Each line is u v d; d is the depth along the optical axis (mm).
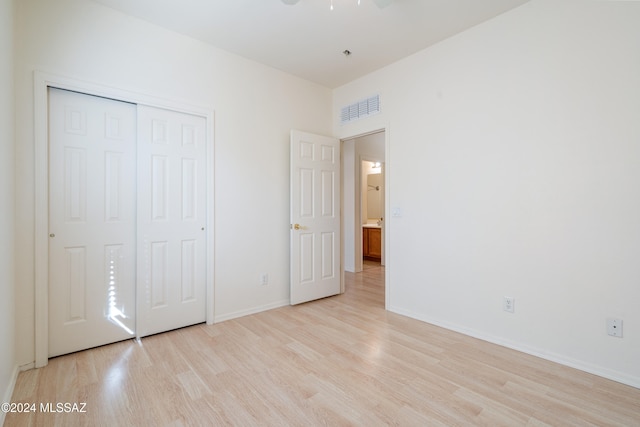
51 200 2133
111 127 2383
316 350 2303
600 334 1966
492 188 2453
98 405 1647
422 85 2922
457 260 2680
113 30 2324
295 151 3354
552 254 2158
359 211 5426
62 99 2176
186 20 2461
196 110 2742
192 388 1807
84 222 2271
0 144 1572
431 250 2867
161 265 2596
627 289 1872
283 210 3404
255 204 3156
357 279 4789
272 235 3301
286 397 1724
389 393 1760
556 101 2133
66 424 1503
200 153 2811
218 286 2891
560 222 2121
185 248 2730
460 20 2463
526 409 1620
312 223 3520
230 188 2969
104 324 2361
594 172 1984
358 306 3400
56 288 2158
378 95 3330
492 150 2451
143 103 2467
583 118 2023
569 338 2086
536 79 2221
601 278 1962
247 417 1559
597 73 1967
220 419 1545
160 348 2324
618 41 1890
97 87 2252
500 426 1491
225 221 2936
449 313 2738
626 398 1718
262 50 2922
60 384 1839
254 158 3145
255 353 2250
